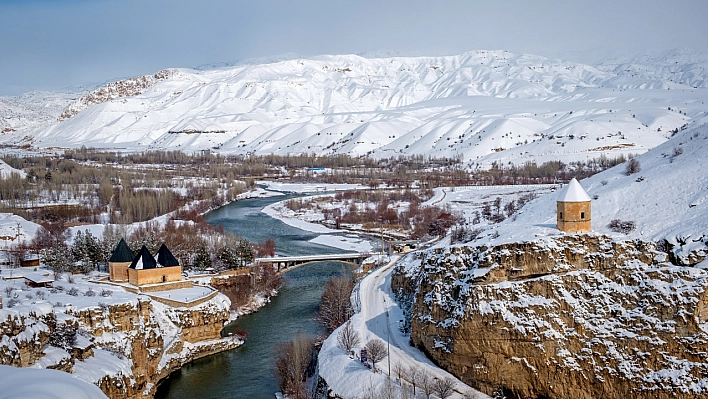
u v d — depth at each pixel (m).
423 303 159.50
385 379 140.25
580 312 140.00
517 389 138.38
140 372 149.38
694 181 167.62
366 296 198.12
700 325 132.25
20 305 129.50
